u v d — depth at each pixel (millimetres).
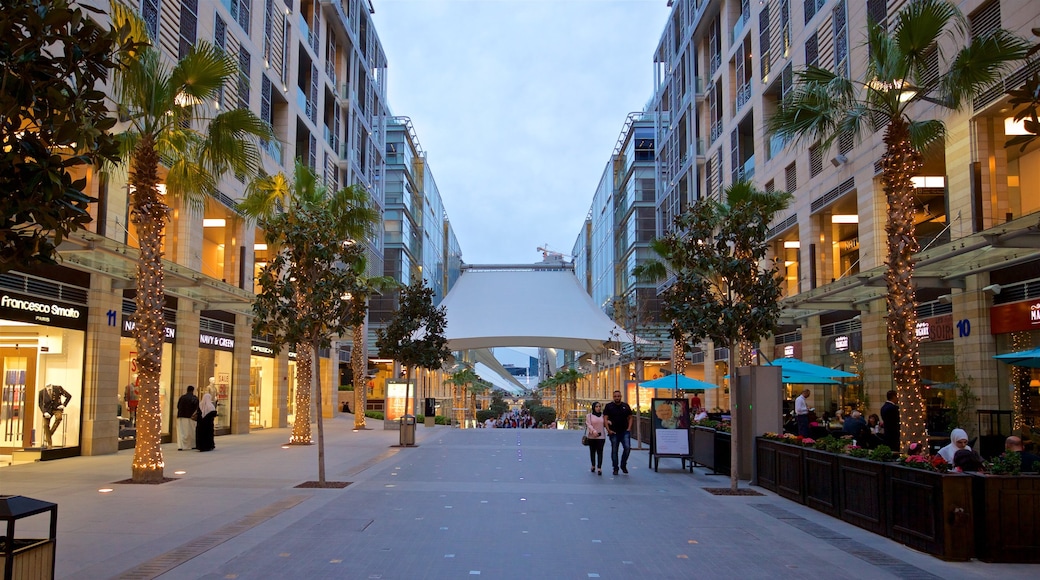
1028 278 14867
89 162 3754
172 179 13805
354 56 41594
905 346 12422
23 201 3502
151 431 12453
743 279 12242
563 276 42219
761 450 12664
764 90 29828
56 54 12531
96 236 14297
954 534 7070
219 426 25047
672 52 46125
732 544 7859
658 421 15547
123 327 18359
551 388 74125
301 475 13719
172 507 9875
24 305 14352
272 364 30734
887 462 8305
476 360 63656
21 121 3539
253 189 21562
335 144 38750
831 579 6418
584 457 18422
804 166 25984
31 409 15867
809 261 25422
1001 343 15750
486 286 41438
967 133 16391
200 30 21203
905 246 12562
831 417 23141
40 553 4312
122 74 11992
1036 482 7102
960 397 16266
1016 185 16156
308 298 13477
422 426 34062
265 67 27234
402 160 53312
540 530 8578
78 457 16203
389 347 25891
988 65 12062
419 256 60219
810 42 25047
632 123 54812
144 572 6441
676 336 13438
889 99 12891
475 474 14328
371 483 12734
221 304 23344
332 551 7363
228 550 7352
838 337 24234
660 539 8109
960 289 16641
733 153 34344
